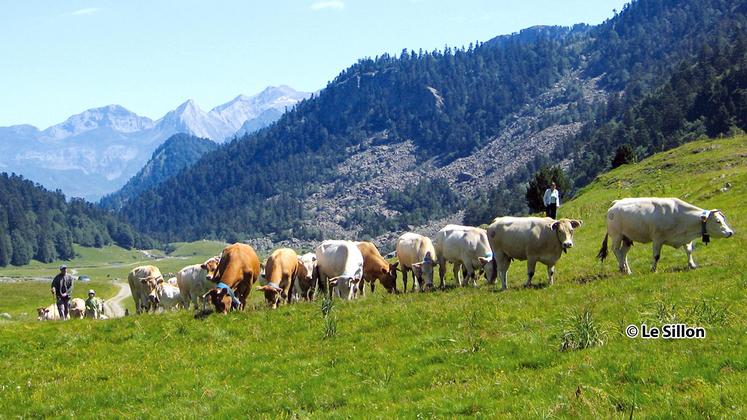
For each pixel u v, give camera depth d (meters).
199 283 33.66
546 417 11.36
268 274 27.47
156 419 15.12
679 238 23.50
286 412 14.54
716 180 45.91
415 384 15.01
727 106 182.62
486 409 12.42
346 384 15.71
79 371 20.08
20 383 19.52
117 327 24.33
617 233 24.61
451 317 20.17
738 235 28.53
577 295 20.55
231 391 16.42
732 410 10.46
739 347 13.29
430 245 31.06
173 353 20.81
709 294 17.97
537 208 76.69
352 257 28.95
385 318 21.20
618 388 12.23
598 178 76.75
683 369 12.62
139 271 36.91
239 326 22.83
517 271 31.08
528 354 15.47
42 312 44.88
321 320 22.09
